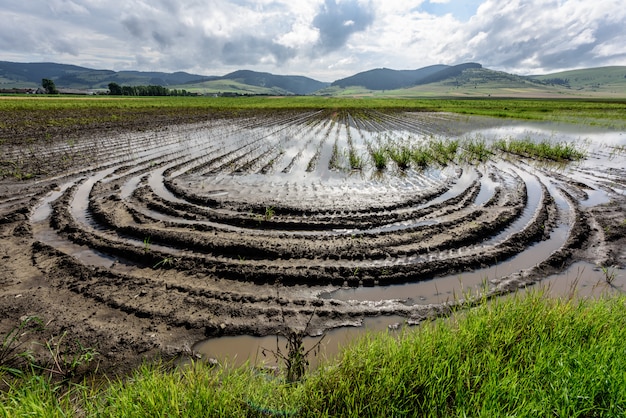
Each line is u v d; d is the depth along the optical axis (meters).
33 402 2.33
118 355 3.38
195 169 11.57
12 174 10.30
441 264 5.29
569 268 5.38
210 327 3.82
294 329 3.87
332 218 7.17
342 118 33.56
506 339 2.94
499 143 16.88
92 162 12.25
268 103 66.88
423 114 39.81
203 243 5.73
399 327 3.95
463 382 2.53
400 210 7.85
